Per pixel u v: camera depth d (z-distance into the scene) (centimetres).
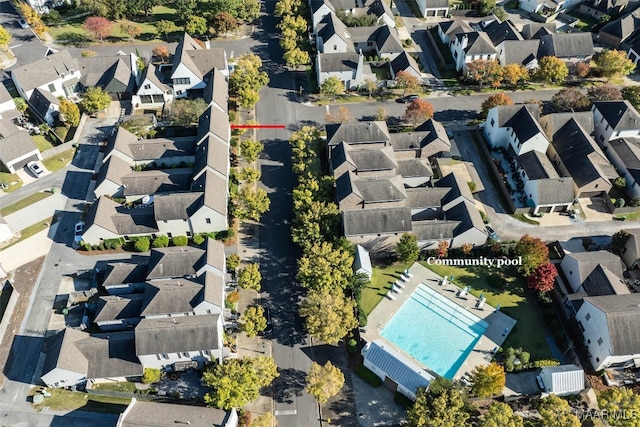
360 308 8769
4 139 11200
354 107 13338
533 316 8944
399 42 14962
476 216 9819
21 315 8806
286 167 11675
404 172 10844
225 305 8894
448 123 12888
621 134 11750
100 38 15688
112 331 8575
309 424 7600
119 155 11012
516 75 13350
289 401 7844
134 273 8900
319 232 9506
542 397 7769
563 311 8881
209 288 8369
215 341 7775
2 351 8331
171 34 15912
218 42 15725
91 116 12912
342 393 7931
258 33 16250
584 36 14412
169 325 7781
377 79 14350
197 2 16100
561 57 14338
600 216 10594
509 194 10875
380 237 9650
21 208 10606
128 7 16162
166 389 7881
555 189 10438
